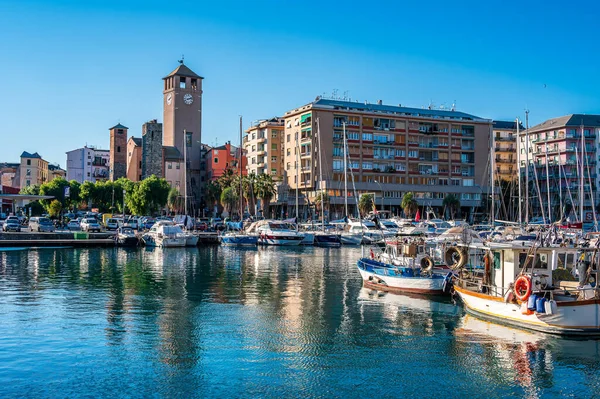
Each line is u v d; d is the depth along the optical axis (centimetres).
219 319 3378
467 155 14712
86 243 8200
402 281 4256
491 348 2778
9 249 7681
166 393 2231
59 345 2800
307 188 13425
